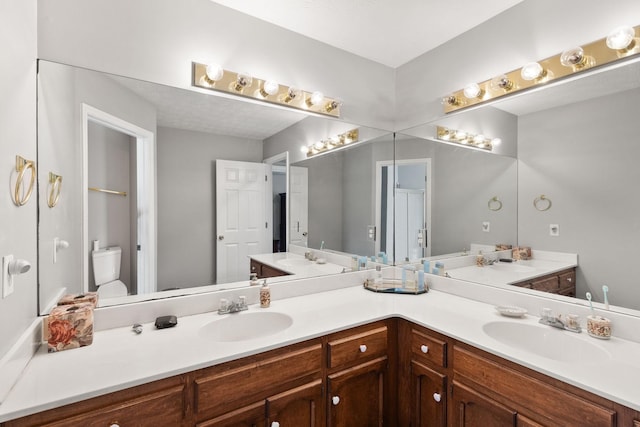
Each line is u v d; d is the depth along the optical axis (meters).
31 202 1.21
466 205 2.06
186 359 1.16
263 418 1.29
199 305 1.68
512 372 1.24
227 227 1.89
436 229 2.24
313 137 2.19
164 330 1.44
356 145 2.38
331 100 2.21
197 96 1.76
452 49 2.17
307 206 2.18
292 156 2.11
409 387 1.68
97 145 1.48
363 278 2.34
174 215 1.73
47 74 1.35
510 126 1.82
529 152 1.74
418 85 2.41
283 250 2.09
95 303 1.43
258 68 1.95
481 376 1.35
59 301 1.36
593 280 1.50
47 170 1.33
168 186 1.71
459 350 1.44
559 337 1.44
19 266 1.00
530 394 1.18
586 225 1.53
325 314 1.68
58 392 0.95
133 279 1.60
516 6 1.81
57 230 1.35
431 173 2.28
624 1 1.40
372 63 2.47
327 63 2.24
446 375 1.49
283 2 1.80
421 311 1.75
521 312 1.65
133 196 1.60
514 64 1.82
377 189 2.44
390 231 2.48
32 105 1.25
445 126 2.21
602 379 1.05
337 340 1.51
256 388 1.27
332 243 2.28
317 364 1.45
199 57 1.75
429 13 1.90
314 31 2.09
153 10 1.62
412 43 2.24
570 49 1.49
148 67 1.62
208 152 1.82
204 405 1.16
